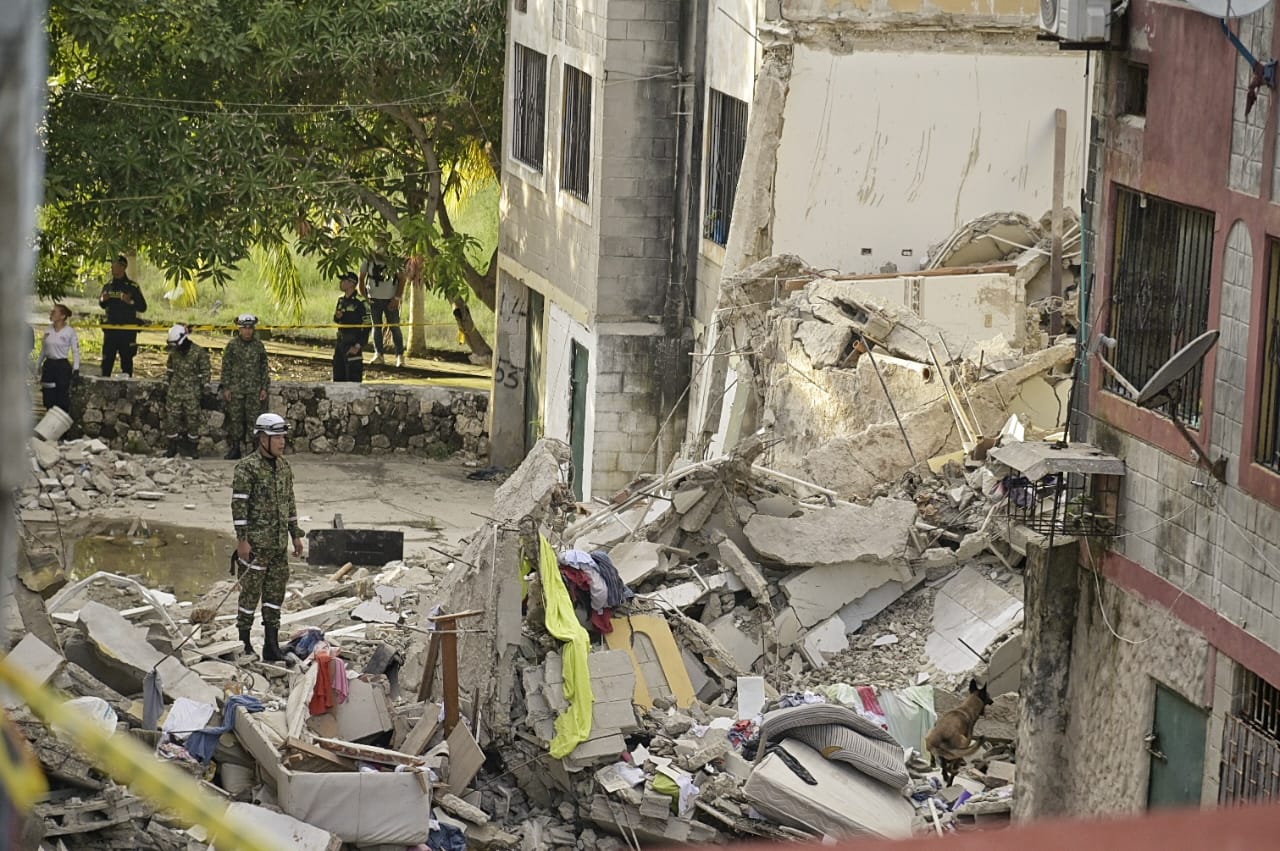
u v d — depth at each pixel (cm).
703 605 3625
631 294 5409
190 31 5894
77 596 3988
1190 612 2483
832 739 2986
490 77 6494
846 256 4794
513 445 6303
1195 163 2455
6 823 382
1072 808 2808
